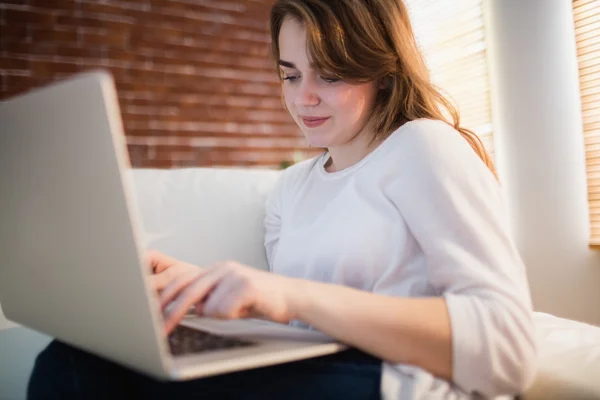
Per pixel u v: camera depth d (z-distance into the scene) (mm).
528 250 1923
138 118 3670
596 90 1722
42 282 772
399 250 920
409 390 720
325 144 1071
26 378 817
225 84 3955
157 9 3721
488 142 2189
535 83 1894
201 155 3867
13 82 3344
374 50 1013
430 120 986
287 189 1268
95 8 3541
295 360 779
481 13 2240
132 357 633
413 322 746
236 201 1398
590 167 1749
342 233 990
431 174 897
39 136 656
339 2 992
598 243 1704
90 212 613
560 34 1820
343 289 777
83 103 574
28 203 725
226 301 713
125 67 3631
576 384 866
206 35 3887
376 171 986
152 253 1020
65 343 869
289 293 748
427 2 2545
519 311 784
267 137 4105
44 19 3410
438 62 2477
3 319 1187
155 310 567
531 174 1913
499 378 761
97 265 625
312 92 1022
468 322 757
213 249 1341
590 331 1095
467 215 858
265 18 4102
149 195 1322
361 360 805
